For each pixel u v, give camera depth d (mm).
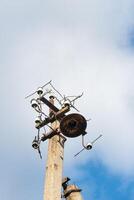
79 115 13016
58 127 13797
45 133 13875
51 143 13477
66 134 13203
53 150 13195
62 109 14227
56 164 12750
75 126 13125
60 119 14102
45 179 12344
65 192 13391
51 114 14453
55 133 13734
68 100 14414
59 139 13562
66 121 13016
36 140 13781
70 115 12984
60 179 12422
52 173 12406
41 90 14555
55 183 12148
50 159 12891
